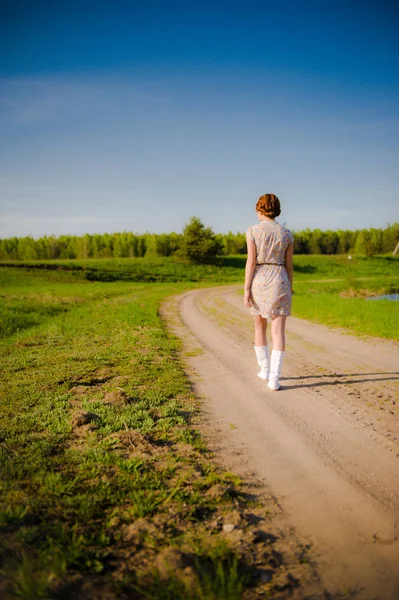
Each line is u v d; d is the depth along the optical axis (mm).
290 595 1327
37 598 1230
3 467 2109
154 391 3869
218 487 2033
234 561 1392
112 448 2488
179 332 8578
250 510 1865
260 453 2514
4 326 9273
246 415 3250
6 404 3357
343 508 1896
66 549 1478
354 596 1333
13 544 1486
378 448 2602
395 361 5449
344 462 2400
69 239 128500
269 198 3977
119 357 5574
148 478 2105
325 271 67375
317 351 6238
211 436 2787
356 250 117688
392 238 128125
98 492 1918
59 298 19016
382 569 1470
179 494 1944
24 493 1866
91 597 1262
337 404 3520
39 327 9203
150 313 12109
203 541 1603
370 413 3279
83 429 2789
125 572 1393
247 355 5965
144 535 1616
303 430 2916
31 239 125750
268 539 1644
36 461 2201
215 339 7602
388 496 2014
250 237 3910
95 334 8000
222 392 3949
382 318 9875
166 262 72188
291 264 4012
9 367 4879
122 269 58938
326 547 1600
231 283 50625
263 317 4020
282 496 2004
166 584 1329
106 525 1675
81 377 4418
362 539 1654
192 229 71812
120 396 3600
